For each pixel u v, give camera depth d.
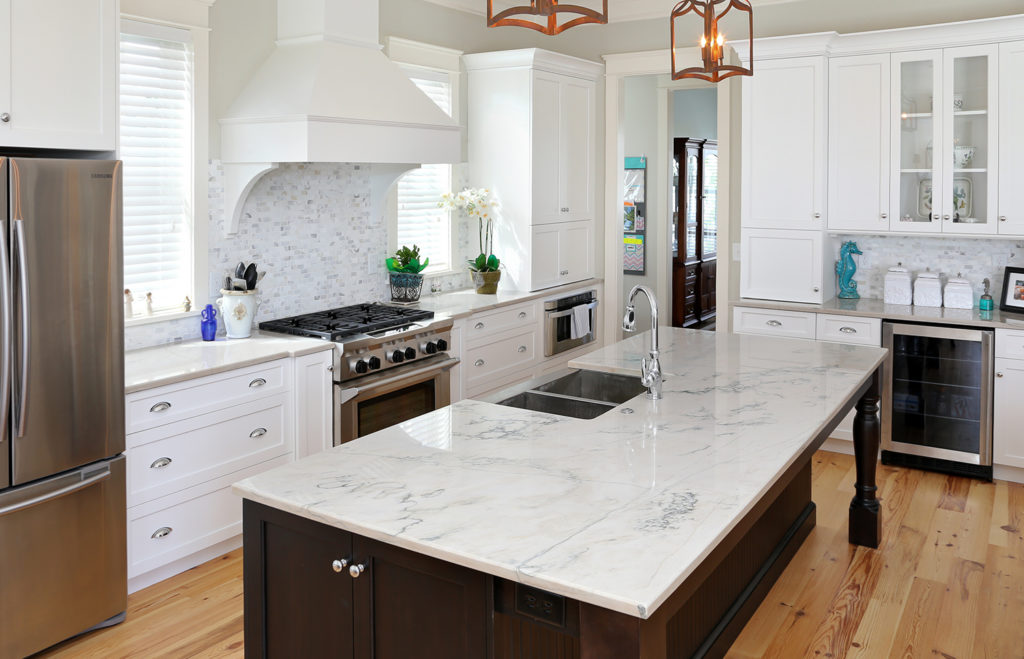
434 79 5.60
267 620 2.30
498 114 5.80
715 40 2.72
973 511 4.38
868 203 5.20
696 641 2.82
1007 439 4.71
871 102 5.11
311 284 4.78
